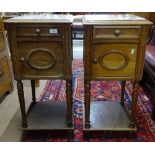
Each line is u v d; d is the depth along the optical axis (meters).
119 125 1.49
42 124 1.52
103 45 1.22
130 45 1.22
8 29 1.21
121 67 1.27
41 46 1.25
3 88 2.08
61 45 1.25
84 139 1.49
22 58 1.28
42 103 1.82
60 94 2.20
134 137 1.49
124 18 1.28
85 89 1.36
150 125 1.65
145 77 2.07
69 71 1.31
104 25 1.16
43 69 1.31
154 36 2.33
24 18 1.27
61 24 1.18
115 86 2.41
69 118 1.47
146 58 1.94
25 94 2.20
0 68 1.99
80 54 3.70
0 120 1.76
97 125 1.49
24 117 1.48
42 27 1.20
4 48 2.06
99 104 1.78
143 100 2.03
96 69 1.29
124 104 1.78
